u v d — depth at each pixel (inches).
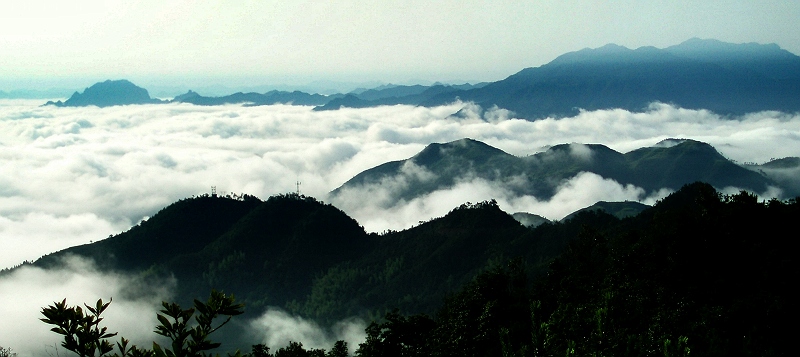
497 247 5885.8
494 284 2107.5
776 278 1723.7
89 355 416.5
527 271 4256.9
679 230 1999.3
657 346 821.2
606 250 2554.1
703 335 1275.8
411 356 1998.0
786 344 1269.7
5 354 1044.5
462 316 1882.4
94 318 434.9
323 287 6427.2
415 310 5206.7
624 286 1648.6
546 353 769.6
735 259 1881.2
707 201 2315.5
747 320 1352.1
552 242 5349.4
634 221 4510.3
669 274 1868.8
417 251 6550.2
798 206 2281.0
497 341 1590.8
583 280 2196.1
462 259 5984.3
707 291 1691.7
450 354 1673.2
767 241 2052.2
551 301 2218.3
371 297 5915.4
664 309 1411.2
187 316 438.3
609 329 840.9
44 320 415.8
